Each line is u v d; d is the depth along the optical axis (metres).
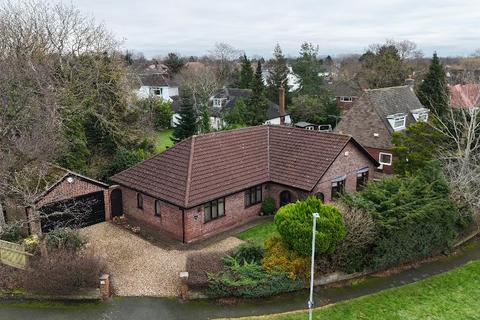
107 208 26.91
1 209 22.56
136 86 54.62
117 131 36.94
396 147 29.55
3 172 21.89
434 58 48.94
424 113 43.22
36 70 31.06
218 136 28.28
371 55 84.06
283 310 17.78
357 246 20.11
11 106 26.80
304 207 19.52
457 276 20.86
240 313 17.53
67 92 32.56
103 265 19.33
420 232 21.92
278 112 62.69
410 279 20.83
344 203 21.52
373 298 18.59
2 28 33.62
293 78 83.38
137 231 25.02
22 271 18.97
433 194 23.08
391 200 21.28
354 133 41.19
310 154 28.33
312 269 16.16
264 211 27.72
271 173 28.25
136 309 17.72
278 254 19.58
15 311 17.47
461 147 29.33
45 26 36.34
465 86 43.75
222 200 25.44
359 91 75.38
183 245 23.55
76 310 17.61
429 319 17.02
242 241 23.98
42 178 23.44
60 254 19.23
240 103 54.03
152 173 26.39
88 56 37.25
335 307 17.84
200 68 88.06
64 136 29.64
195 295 18.47
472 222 25.83
